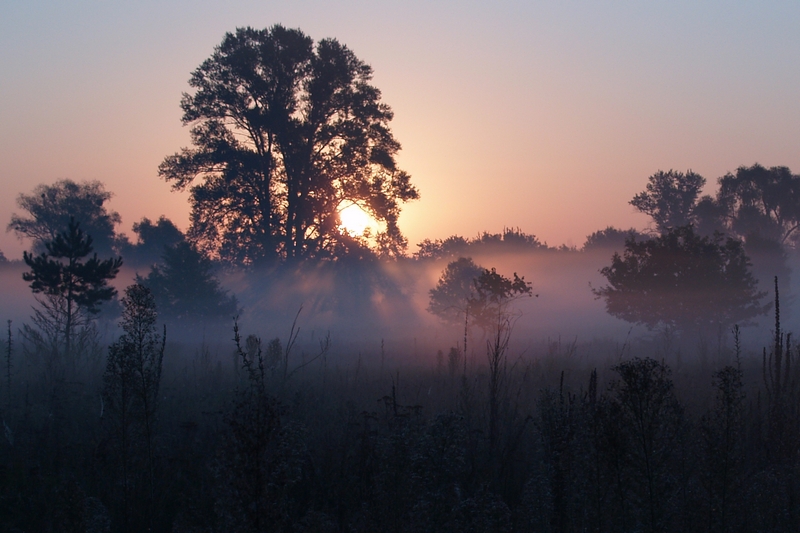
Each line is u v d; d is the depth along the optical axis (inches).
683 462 215.5
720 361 672.4
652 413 196.9
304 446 254.5
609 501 201.5
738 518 209.9
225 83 1653.5
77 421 375.2
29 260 804.6
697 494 211.3
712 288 989.8
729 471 209.9
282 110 1625.2
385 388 477.4
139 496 261.1
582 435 221.5
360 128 1713.8
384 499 231.6
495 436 313.7
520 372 555.5
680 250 1027.3
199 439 331.9
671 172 2965.1
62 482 262.8
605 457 200.4
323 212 1700.3
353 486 269.9
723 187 2827.3
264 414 195.0
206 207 1633.9
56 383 477.7
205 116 1659.7
